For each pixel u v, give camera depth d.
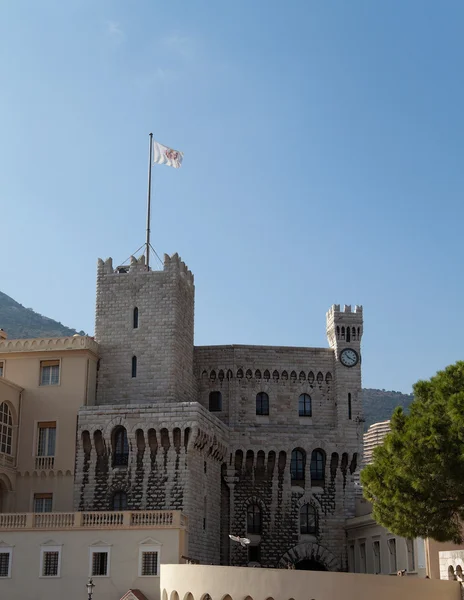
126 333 80.62
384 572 77.44
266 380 93.38
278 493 88.25
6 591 63.06
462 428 48.47
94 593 62.25
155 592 61.72
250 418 91.81
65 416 75.81
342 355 93.62
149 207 85.75
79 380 76.88
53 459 74.69
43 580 63.03
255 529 87.38
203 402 92.50
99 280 82.75
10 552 63.84
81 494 73.38
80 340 77.69
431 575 60.62
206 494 78.88
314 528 88.38
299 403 93.31
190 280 87.56
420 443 49.69
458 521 53.69
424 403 54.69
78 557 63.19
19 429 76.38
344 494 89.44
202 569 56.78
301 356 94.44
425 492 50.22
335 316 94.62
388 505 52.25
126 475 73.12
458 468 48.69
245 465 88.38
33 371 77.75
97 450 74.38
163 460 72.94
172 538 62.91
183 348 83.31
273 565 86.25
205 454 78.75
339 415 91.44
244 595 53.84
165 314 80.56
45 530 64.06
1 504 74.06
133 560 62.72
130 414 74.00
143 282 81.88
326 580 51.47
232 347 93.50
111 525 63.62
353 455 90.19
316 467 90.31
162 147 86.88
